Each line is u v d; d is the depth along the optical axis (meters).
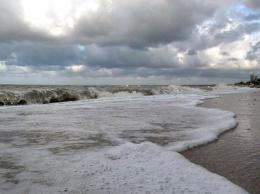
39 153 7.14
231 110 17.72
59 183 5.04
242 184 5.18
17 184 5.06
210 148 7.78
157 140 8.66
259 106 20.75
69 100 29.20
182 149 7.58
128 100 27.69
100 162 6.07
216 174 5.32
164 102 24.91
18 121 13.01
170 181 4.88
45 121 12.95
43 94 27.17
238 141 8.63
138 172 5.35
